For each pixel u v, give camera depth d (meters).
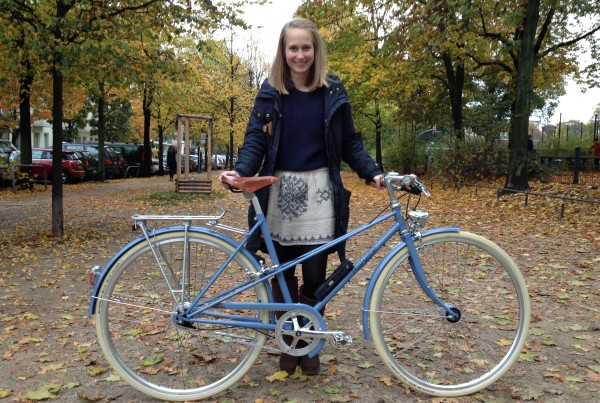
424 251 3.04
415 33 14.42
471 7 12.92
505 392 2.93
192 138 46.50
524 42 13.52
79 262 6.72
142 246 2.87
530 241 7.66
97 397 2.89
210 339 3.51
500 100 21.80
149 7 9.10
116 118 52.03
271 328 2.87
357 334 3.86
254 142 2.99
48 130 55.56
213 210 13.09
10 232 9.12
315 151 2.98
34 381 3.14
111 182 24.95
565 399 2.84
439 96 25.34
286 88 3.00
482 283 3.32
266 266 2.91
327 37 19.39
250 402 2.84
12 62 8.93
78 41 8.18
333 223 2.98
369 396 2.89
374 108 32.88
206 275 2.91
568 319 4.17
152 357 3.30
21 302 4.88
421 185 2.92
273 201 3.01
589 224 8.82
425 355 3.30
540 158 17.64
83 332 4.01
